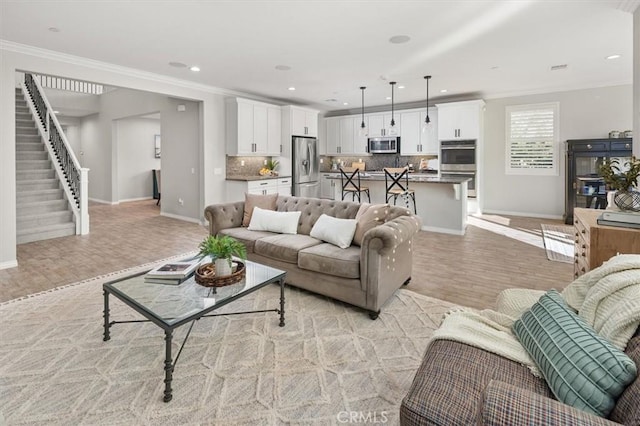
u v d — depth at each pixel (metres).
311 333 2.51
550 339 1.34
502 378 1.29
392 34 3.79
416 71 5.34
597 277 1.57
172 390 1.89
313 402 1.81
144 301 2.12
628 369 1.06
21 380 1.98
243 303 3.01
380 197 6.66
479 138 7.01
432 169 8.02
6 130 3.98
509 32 3.76
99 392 1.88
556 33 3.81
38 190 5.87
